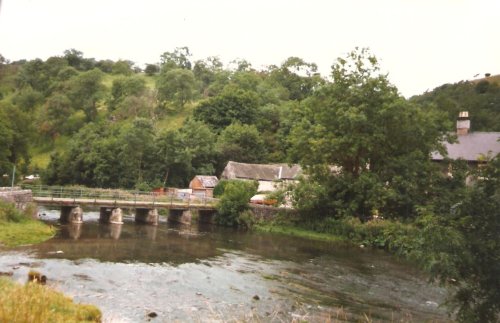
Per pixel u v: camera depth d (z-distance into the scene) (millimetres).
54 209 58312
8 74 173500
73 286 20000
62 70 144375
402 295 22812
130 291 20172
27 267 22719
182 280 23312
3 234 30406
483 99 97688
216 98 100312
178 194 61875
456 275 12172
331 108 48219
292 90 141000
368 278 26766
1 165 55031
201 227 49406
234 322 16750
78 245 31312
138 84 127625
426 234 13258
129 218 53219
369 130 46375
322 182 49969
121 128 88125
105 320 15016
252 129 88250
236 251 34312
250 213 50875
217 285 22844
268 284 23828
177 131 81250
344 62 49031
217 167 81938
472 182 14336
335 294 22438
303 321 16953
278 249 36688
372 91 47594
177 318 16875
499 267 12047
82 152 80438
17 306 10820
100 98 122688
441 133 49000
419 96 118750
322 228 47906
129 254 29688
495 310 12477
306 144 49781
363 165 48281
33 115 122312
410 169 44406
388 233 40344
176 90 125375
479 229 12617
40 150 108438
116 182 75938
